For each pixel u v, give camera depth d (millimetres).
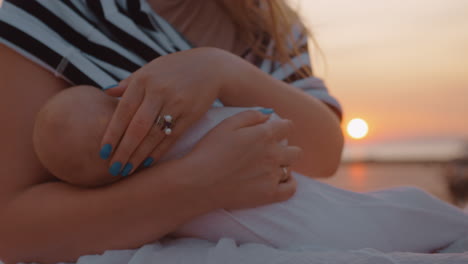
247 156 471
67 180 469
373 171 8266
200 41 708
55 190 483
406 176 6730
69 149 450
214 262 433
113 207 454
